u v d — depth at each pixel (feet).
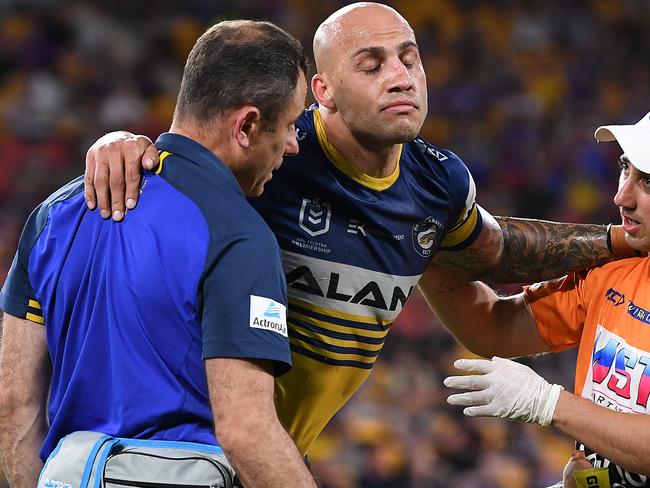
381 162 38.40
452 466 110.93
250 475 28.68
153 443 29.91
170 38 180.04
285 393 40.83
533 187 174.29
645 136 36.88
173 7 186.50
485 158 177.47
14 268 32.71
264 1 190.70
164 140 32.04
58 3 178.91
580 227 42.57
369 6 37.78
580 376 40.01
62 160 152.15
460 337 45.98
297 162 38.27
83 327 31.19
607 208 175.42
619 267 40.29
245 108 31.09
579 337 42.45
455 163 41.06
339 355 40.19
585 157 181.37
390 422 112.98
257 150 31.86
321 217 38.63
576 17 213.87
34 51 168.86
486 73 194.70
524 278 43.37
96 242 31.12
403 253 40.06
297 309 39.45
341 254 38.93
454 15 206.59
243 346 29.01
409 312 130.00
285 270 39.06
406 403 116.67
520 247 42.93
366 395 115.75
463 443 112.68
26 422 32.40
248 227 30.07
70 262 31.37
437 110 185.57
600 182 178.29
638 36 214.69
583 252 41.78
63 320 31.48
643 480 37.06
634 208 37.29
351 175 38.47
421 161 40.52
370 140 37.58
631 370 37.42
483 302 45.01
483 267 43.60
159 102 168.55
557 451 116.26
